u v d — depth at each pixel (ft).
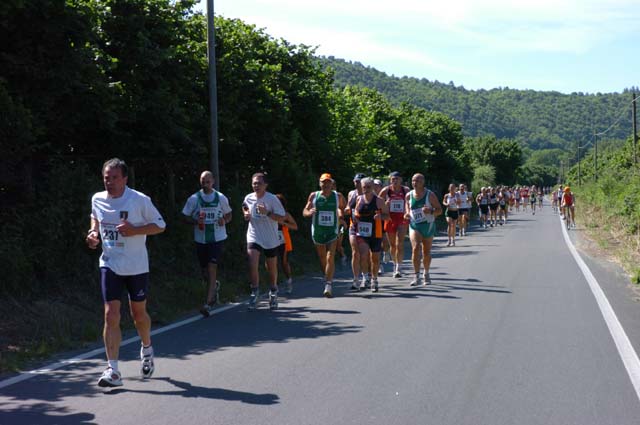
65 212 32.94
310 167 69.46
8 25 30.32
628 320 29.78
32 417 17.03
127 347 25.30
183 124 41.88
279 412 17.44
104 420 16.79
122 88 36.88
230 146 52.47
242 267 45.62
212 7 42.75
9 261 28.81
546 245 72.84
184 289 37.24
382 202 39.01
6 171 31.83
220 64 48.93
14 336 25.84
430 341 25.54
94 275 33.81
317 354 23.66
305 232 64.39
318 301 35.94
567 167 556.10
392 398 18.63
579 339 25.85
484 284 41.39
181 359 23.15
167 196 45.34
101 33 35.53
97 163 40.11
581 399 18.58
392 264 55.72
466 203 91.61
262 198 33.32
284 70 67.62
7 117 29.09
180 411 17.51
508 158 350.43
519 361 22.61
